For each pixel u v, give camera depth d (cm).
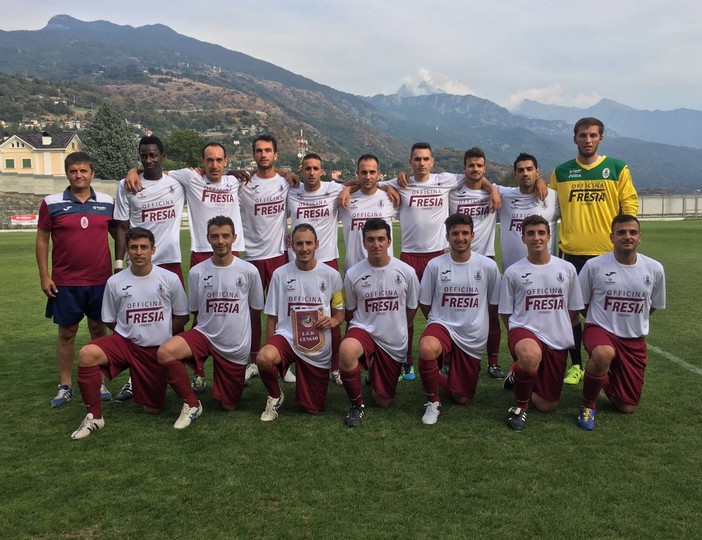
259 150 576
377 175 583
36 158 5938
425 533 285
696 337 698
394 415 456
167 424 438
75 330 505
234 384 466
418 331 779
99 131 6006
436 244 602
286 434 415
